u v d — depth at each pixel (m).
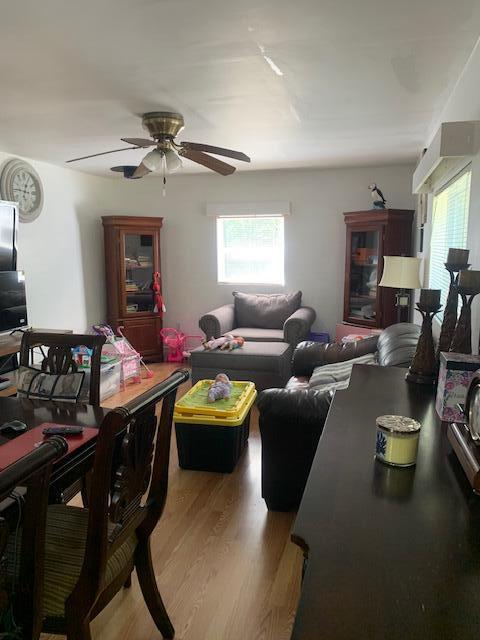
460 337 1.59
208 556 2.03
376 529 0.86
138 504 1.42
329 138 3.56
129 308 5.28
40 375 2.13
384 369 2.02
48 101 2.65
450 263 1.74
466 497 0.98
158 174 5.26
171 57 2.03
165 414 1.49
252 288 5.43
